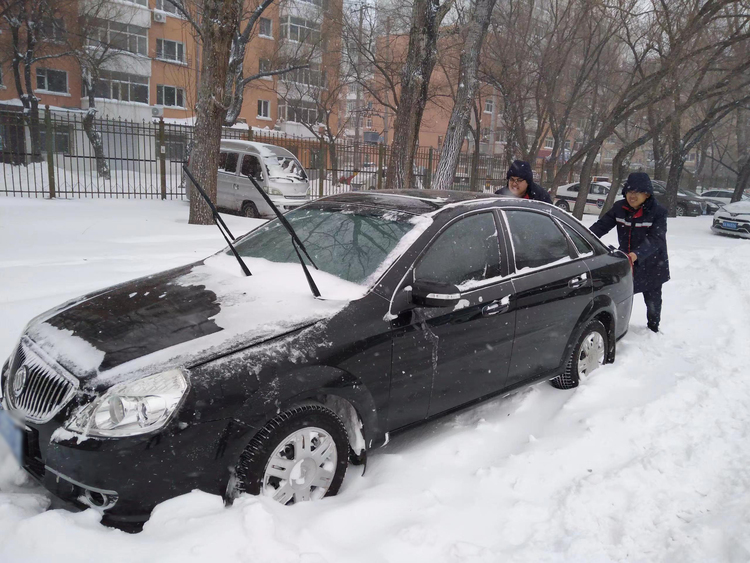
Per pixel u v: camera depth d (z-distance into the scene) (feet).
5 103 95.81
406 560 8.15
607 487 10.11
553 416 13.11
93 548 7.36
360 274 10.82
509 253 12.76
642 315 22.62
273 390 8.66
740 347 18.34
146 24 109.91
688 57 52.29
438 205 12.28
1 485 9.23
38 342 9.56
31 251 26.66
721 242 49.03
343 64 106.83
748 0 50.39
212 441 8.23
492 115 151.94
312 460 9.23
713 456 11.38
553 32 63.46
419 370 10.69
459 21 64.13
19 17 83.61
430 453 11.30
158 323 9.45
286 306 9.92
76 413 8.04
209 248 30.35
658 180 93.56
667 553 8.61
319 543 8.14
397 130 47.16
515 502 9.74
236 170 53.16
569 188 83.66
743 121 113.19
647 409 13.12
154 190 74.33
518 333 12.55
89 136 81.41
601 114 72.18
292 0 100.63
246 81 70.85
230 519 7.91
